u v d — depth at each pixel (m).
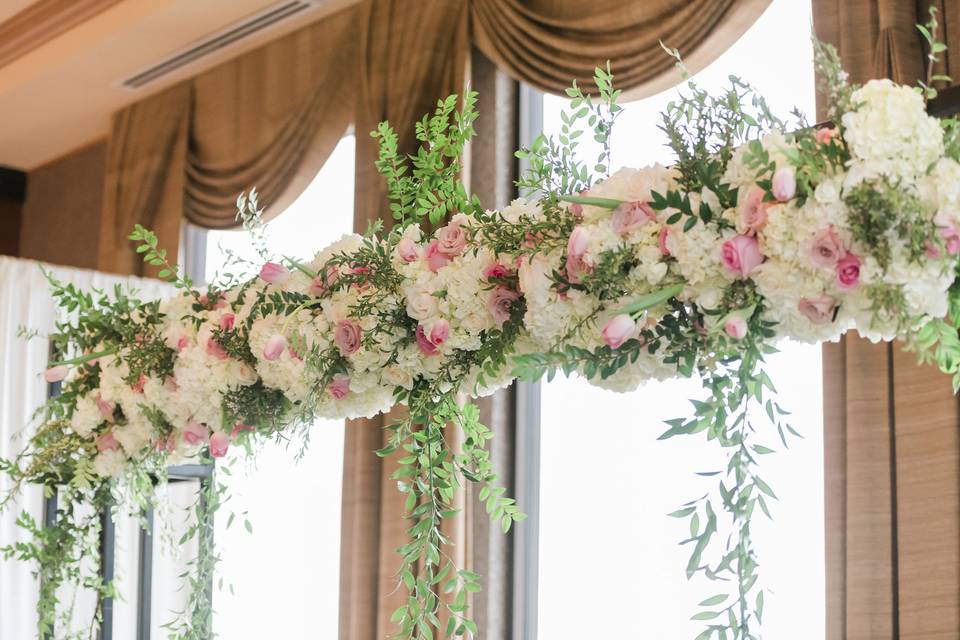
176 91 5.64
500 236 1.93
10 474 2.92
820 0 3.24
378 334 2.11
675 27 3.68
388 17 4.60
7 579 4.23
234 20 5.04
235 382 2.47
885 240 1.51
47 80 5.61
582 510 4.01
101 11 5.26
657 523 3.77
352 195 5.01
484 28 4.28
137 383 2.69
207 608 2.76
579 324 1.82
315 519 4.82
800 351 3.38
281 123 5.07
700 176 1.65
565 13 4.02
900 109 1.52
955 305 1.59
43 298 4.55
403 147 4.40
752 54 3.70
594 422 4.02
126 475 2.85
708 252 1.66
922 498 2.79
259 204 5.14
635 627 3.80
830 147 1.54
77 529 2.91
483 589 4.07
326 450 4.83
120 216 5.75
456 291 1.97
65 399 2.88
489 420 4.15
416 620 2.08
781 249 1.58
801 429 3.35
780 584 3.37
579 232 1.75
